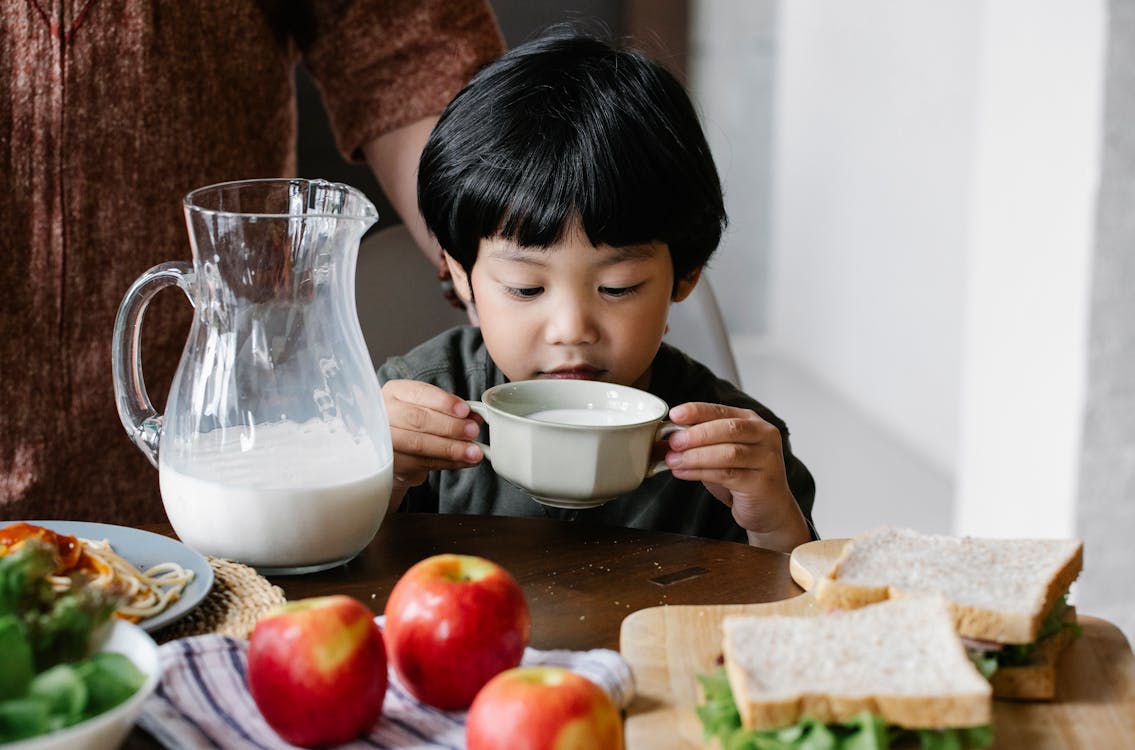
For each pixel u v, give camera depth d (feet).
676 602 2.89
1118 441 7.81
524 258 3.62
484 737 2.00
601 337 3.71
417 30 4.59
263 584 2.76
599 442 3.13
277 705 2.10
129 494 4.47
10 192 4.01
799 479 4.21
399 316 4.90
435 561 2.40
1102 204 7.50
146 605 2.53
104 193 4.15
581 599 2.90
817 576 2.92
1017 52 8.32
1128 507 7.86
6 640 1.85
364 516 2.97
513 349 3.77
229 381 2.94
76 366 4.24
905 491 11.01
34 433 4.21
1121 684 2.48
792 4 15.81
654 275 3.72
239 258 2.85
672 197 3.67
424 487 4.36
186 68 4.23
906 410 12.50
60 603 2.02
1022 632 2.36
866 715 2.05
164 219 4.31
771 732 2.11
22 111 3.97
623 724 2.30
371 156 4.87
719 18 15.61
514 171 3.58
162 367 4.41
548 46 3.98
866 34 13.33
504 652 2.28
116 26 4.03
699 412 3.43
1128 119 7.45
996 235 8.75
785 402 14.16
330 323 2.99
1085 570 7.90
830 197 14.69
